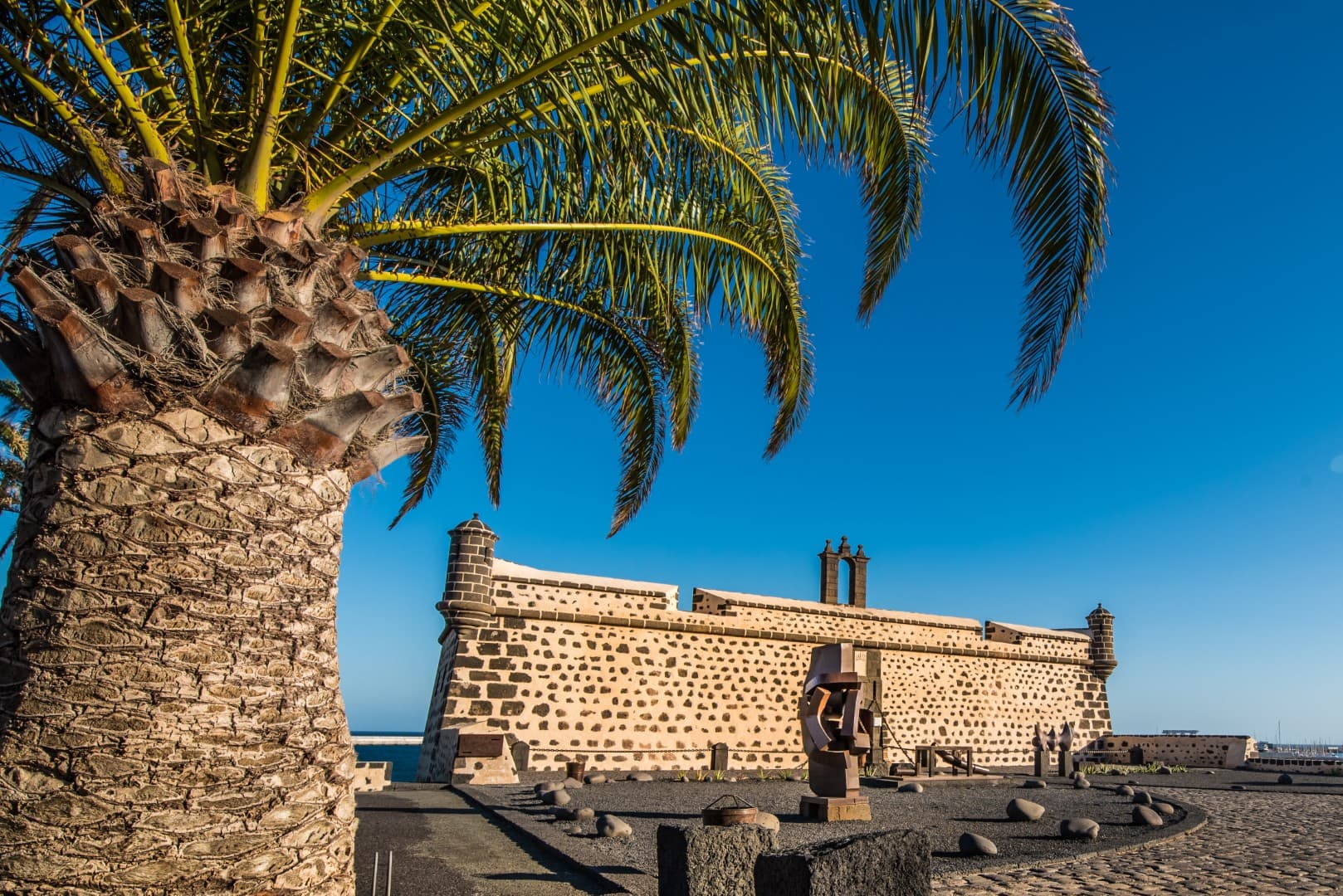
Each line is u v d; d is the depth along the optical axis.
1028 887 7.30
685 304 8.64
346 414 3.75
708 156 6.42
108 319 3.34
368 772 14.21
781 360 7.90
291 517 3.62
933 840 9.72
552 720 18.58
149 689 3.19
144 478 3.33
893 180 6.59
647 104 4.74
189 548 3.34
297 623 3.60
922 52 4.09
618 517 9.49
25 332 3.52
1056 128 4.73
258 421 3.56
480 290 6.72
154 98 4.32
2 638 3.27
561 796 12.02
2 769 3.07
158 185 3.54
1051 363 5.11
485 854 8.30
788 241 7.79
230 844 3.26
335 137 4.67
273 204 4.18
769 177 7.59
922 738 24.48
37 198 5.06
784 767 21.62
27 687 3.15
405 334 8.34
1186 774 23.02
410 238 5.21
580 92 4.36
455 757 16.23
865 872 4.33
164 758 3.17
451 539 18.44
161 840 3.12
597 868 7.41
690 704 20.59
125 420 3.36
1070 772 21.23
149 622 3.24
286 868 3.40
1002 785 17.77
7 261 4.06
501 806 11.63
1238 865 8.44
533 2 3.92
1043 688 27.92
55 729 3.10
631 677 19.89
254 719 3.39
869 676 23.83
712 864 5.48
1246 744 26.66
